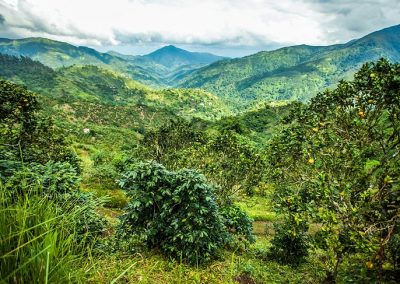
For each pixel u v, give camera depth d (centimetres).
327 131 816
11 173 516
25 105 1112
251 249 1362
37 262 160
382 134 730
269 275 934
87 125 15325
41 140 1183
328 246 648
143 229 852
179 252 777
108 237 823
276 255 1221
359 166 695
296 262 1180
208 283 689
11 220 176
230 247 1207
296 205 744
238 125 7169
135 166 888
